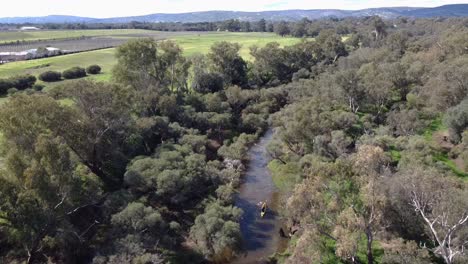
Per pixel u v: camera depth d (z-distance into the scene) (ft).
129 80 324.60
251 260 176.04
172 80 376.07
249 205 226.58
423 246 149.59
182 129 288.51
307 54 562.66
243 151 295.48
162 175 196.34
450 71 302.04
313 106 295.48
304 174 217.56
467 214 138.82
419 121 288.10
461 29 540.52
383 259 143.54
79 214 188.34
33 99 191.01
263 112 379.76
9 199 149.18
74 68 440.04
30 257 155.74
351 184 147.64
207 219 182.91
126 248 156.25
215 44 462.60
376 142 250.37
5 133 176.14
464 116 253.65
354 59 467.52
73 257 165.58
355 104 346.33
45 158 157.58
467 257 134.00
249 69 506.07
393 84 354.13
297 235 187.62
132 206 172.45
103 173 228.84
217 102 352.69
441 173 195.11
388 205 152.56
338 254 138.72
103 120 222.89
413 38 625.82
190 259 173.78
